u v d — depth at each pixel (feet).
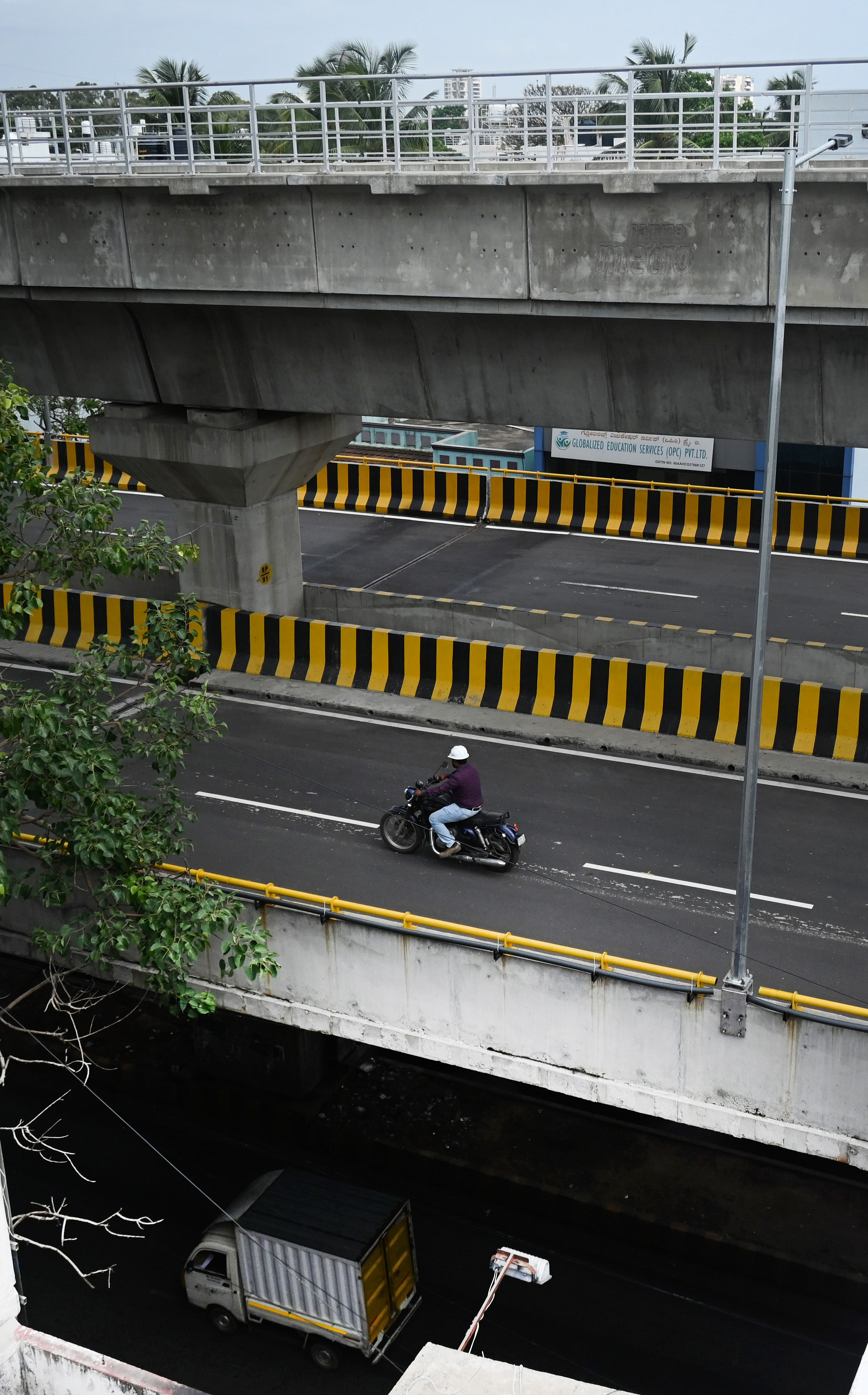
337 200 55.36
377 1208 50.03
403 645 68.08
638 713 62.90
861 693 58.03
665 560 94.43
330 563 96.12
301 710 67.62
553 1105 61.52
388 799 56.70
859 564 91.97
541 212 51.60
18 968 71.97
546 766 59.72
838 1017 36.73
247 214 57.31
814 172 45.29
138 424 71.77
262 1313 49.57
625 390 57.72
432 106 54.34
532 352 58.54
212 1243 50.03
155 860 42.78
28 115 63.10
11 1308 18.66
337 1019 44.45
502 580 90.89
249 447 69.72
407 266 55.06
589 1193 55.57
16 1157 60.23
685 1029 38.78
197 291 60.64
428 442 149.79
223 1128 62.39
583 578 90.68
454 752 48.67
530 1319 51.01
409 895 47.93
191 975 46.75
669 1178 56.54
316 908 43.62
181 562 46.68
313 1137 60.44
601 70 50.19
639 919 45.88
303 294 58.29
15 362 72.64
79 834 39.83
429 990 42.42
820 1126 37.73
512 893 47.96
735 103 56.03
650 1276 53.11
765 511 34.22
